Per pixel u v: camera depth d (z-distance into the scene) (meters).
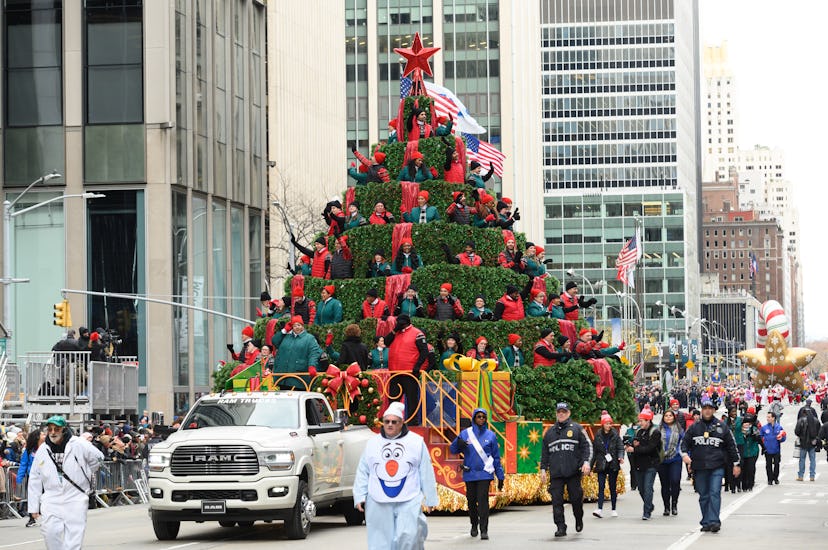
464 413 25.14
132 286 51.34
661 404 77.06
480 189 31.12
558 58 191.00
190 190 53.72
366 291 28.00
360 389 24.64
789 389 82.69
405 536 12.66
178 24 52.97
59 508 15.97
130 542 20.48
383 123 116.19
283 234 70.94
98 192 51.62
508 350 27.62
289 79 74.81
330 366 24.19
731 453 21.64
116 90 51.69
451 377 25.23
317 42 82.12
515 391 27.06
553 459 20.61
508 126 112.75
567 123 190.75
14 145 51.78
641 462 24.34
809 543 19.44
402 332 25.38
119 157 51.53
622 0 191.75
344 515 23.38
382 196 30.05
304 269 29.97
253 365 27.05
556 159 190.38
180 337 52.53
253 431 20.20
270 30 72.38
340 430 22.50
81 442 16.12
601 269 176.00
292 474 19.86
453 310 27.48
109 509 31.17
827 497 31.14
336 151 86.69
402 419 12.88
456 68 113.94
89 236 51.62
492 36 114.00
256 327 28.83
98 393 36.03
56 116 51.78
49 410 35.56
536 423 26.89
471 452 19.97
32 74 51.91
